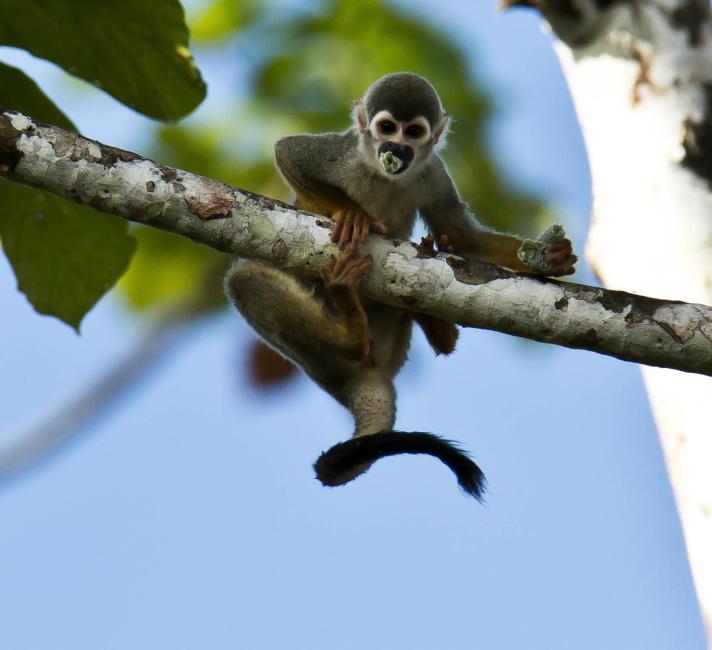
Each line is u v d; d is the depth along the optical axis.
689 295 10.24
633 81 11.19
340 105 15.55
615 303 9.23
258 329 12.24
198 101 11.45
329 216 10.88
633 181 10.88
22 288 11.42
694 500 9.80
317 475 10.48
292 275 11.69
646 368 10.41
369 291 9.89
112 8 10.82
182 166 15.65
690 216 10.49
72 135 9.20
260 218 9.61
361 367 12.40
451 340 12.07
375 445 10.33
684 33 11.24
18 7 10.80
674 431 10.04
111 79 11.30
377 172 12.19
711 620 9.53
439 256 9.71
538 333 9.40
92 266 11.41
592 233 11.12
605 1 11.52
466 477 10.15
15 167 9.12
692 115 10.86
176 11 10.89
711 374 9.25
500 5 12.03
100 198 9.24
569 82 11.80
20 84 10.90
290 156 11.61
